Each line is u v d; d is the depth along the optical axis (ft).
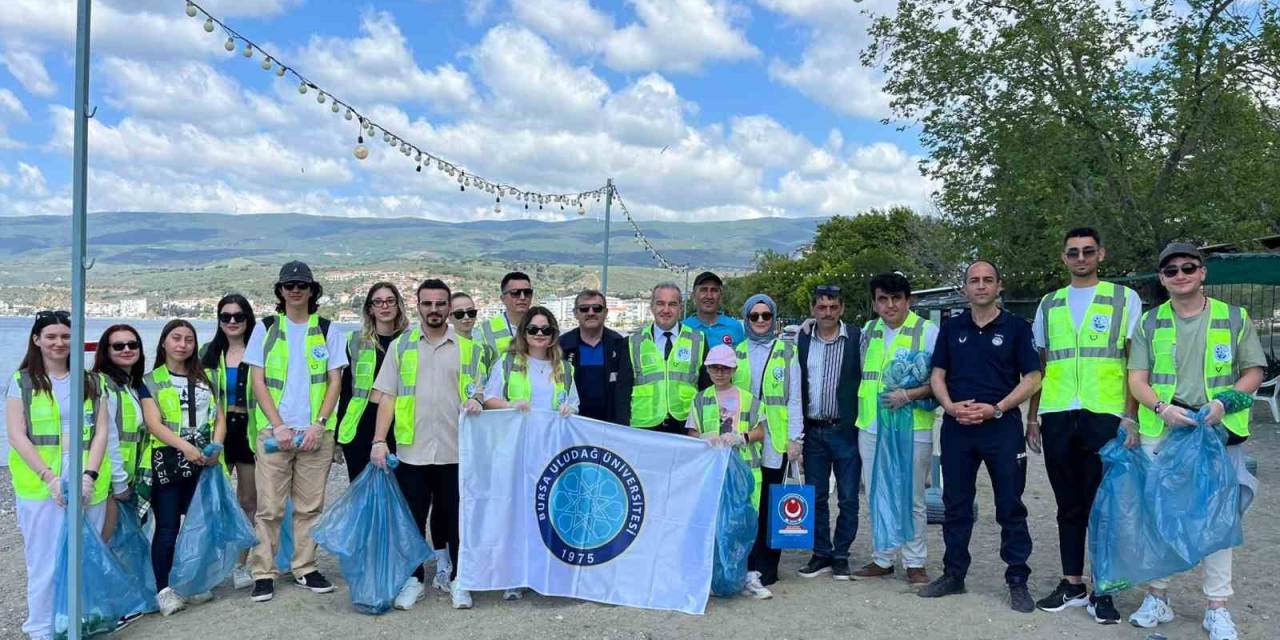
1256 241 57.31
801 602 18.49
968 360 18.12
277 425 18.58
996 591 19.03
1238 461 16.12
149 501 18.67
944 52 60.90
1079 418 17.33
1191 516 15.52
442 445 19.04
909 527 19.29
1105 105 56.44
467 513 18.65
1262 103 57.06
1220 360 15.94
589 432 19.11
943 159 65.26
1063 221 56.75
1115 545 16.37
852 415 19.99
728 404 19.51
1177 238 56.75
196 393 18.54
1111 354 17.17
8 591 20.33
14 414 16.21
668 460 18.92
